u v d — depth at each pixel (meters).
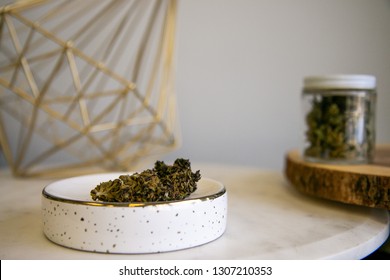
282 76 0.89
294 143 0.90
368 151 0.58
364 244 0.41
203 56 0.92
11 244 0.39
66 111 0.88
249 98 0.91
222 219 0.41
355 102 0.57
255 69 0.91
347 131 0.57
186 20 0.92
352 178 0.49
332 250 0.38
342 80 0.57
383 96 0.84
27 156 0.89
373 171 0.50
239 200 0.58
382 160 0.61
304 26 0.87
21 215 0.50
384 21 0.83
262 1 0.89
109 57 0.88
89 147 0.90
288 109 0.90
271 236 0.42
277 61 0.89
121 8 0.85
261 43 0.90
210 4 0.91
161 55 0.81
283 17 0.88
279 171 0.83
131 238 0.36
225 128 0.93
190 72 0.93
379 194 0.47
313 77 0.59
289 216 0.50
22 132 0.86
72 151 0.90
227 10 0.91
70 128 0.89
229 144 0.93
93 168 0.79
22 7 0.59
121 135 0.88
